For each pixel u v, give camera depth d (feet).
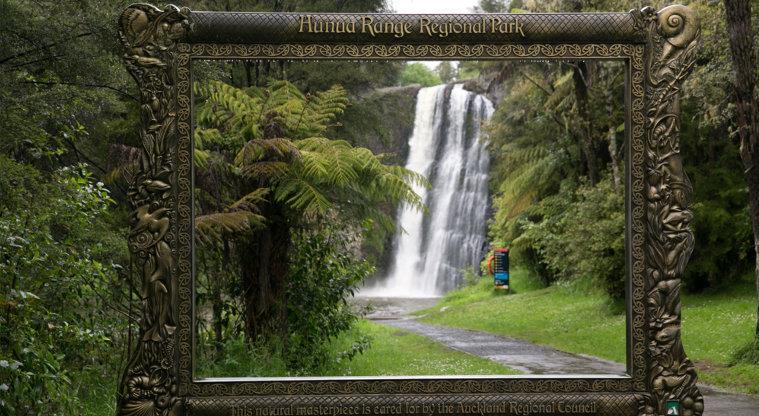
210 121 31.86
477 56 16.21
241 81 49.88
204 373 26.71
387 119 73.72
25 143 26.35
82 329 20.72
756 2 44.34
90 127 33.86
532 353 42.75
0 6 26.58
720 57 47.21
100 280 21.98
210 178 29.55
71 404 18.81
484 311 82.79
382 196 32.24
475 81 134.00
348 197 33.45
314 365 32.37
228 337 30.42
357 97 64.75
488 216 128.88
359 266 36.50
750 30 39.68
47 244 19.65
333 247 35.50
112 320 23.94
